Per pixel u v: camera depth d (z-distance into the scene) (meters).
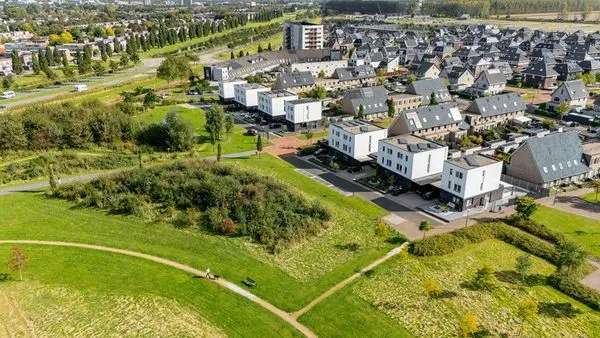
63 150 112.88
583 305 59.06
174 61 184.62
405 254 68.75
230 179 87.81
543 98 167.88
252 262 68.00
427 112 120.00
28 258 68.00
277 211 79.75
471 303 59.28
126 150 114.56
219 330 54.84
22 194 89.25
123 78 199.38
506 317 56.81
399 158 92.88
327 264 67.62
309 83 173.75
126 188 87.56
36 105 138.75
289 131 131.50
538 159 91.38
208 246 71.88
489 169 83.19
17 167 101.94
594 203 86.25
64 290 61.53
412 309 58.16
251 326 55.38
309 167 105.12
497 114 131.12
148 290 61.66
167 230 76.31
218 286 62.56
